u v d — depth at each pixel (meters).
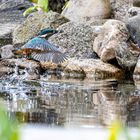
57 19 16.34
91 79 12.30
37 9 20.38
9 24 18.89
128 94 10.13
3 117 2.97
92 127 6.67
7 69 13.16
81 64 12.98
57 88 10.96
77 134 5.71
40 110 8.34
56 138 5.47
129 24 14.27
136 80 12.18
